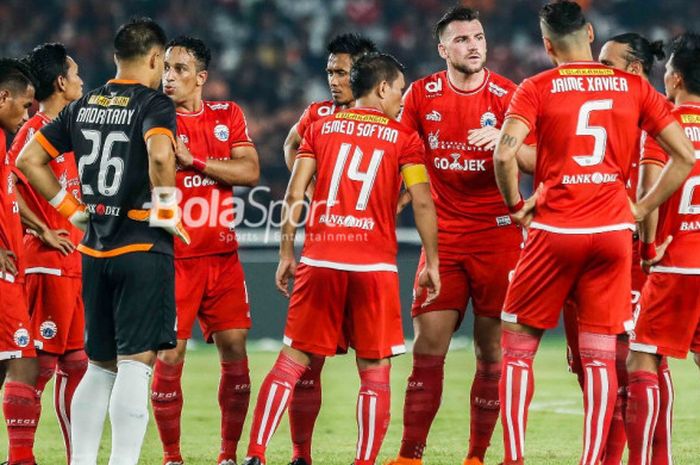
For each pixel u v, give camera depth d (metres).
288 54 75.31
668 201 20.86
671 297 20.73
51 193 20.55
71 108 20.69
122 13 75.06
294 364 21.17
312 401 23.39
